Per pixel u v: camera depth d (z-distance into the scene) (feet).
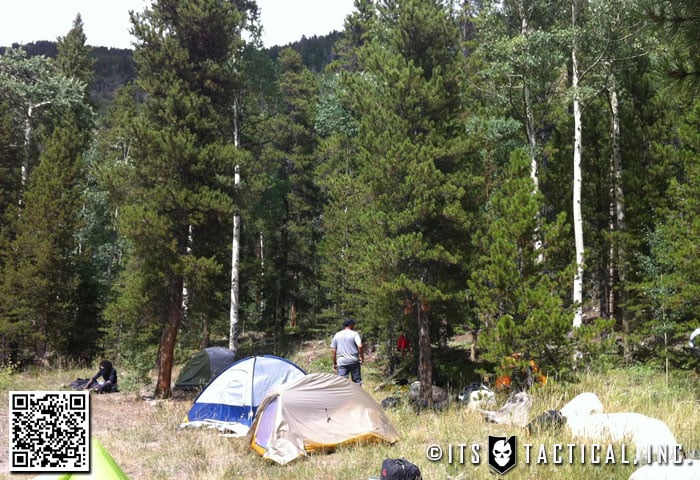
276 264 117.91
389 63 53.11
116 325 81.87
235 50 73.51
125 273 79.15
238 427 36.01
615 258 67.36
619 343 64.54
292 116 125.39
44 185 85.05
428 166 47.60
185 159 57.72
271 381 37.91
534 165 66.13
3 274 82.89
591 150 73.00
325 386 31.35
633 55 64.64
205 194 57.77
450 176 50.21
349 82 60.49
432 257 46.93
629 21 19.94
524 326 37.93
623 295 64.85
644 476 19.48
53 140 90.48
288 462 27.58
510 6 70.85
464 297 48.11
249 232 109.19
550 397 35.40
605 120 73.00
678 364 54.34
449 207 47.21
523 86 69.26
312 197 121.70
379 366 74.95
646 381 47.78
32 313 81.10
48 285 82.33
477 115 64.18
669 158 63.62
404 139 50.93
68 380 65.26
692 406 33.47
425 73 55.16
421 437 31.22
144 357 60.90
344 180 78.18
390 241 47.57
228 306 97.86
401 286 46.34
